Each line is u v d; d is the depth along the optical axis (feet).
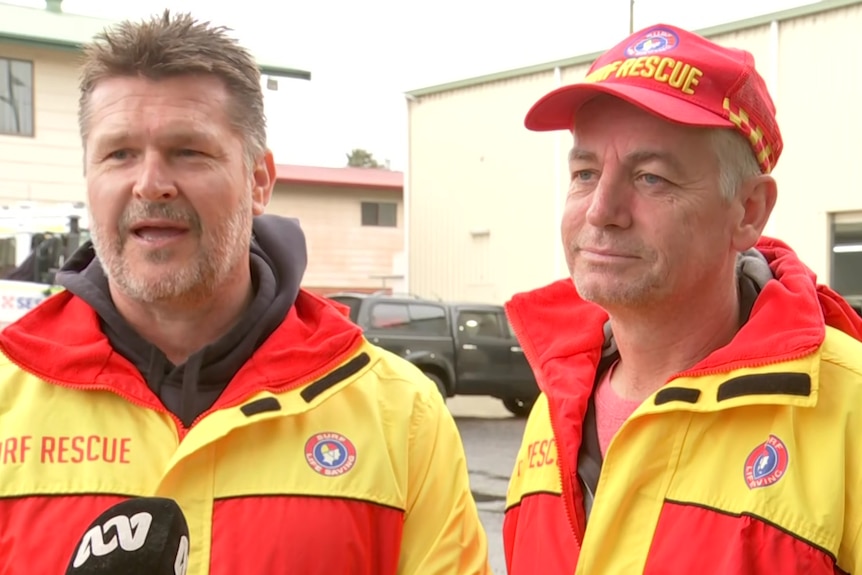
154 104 5.79
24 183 44.09
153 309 6.07
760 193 5.65
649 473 5.42
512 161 53.36
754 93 5.48
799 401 4.93
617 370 6.31
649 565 5.23
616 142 5.48
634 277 5.45
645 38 5.67
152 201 5.74
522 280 52.85
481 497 22.85
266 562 5.56
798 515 4.83
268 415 5.80
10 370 6.09
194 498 5.72
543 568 5.86
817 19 41.32
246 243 6.23
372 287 81.87
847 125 40.70
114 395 5.94
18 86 43.93
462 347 36.45
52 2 49.26
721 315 5.71
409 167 59.06
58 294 6.39
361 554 5.81
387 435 6.25
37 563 5.43
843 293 41.27
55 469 5.69
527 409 39.50
